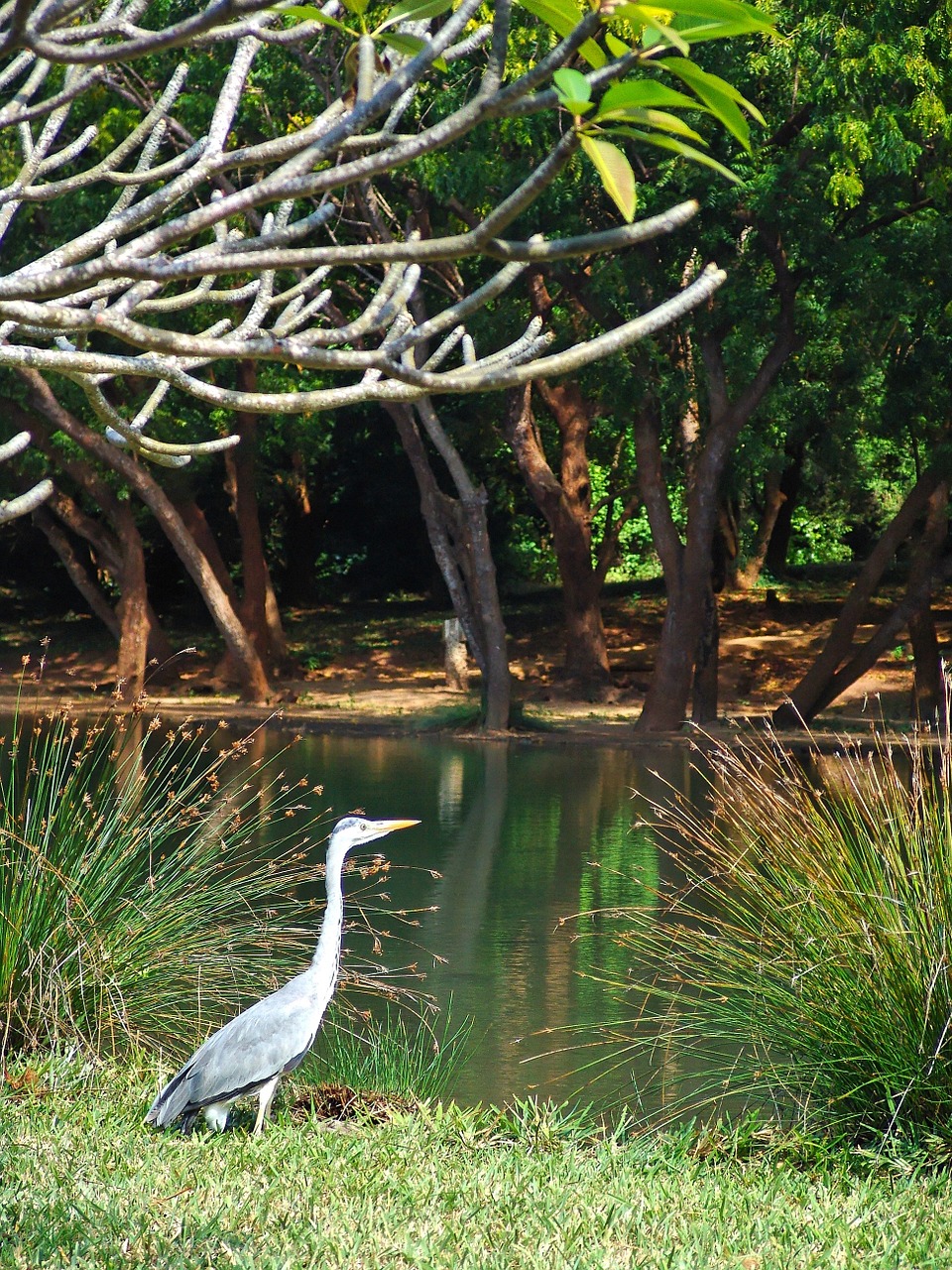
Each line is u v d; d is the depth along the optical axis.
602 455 46.06
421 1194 7.04
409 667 47.25
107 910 9.96
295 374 40.53
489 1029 11.22
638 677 44.12
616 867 17.97
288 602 58.12
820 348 37.03
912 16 27.12
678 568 34.84
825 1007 8.66
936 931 8.43
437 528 36.38
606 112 3.47
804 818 9.31
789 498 57.66
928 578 34.69
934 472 33.19
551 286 36.47
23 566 57.88
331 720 36.97
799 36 27.39
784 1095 9.09
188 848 11.38
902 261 30.72
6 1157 7.14
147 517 45.38
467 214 31.64
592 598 43.50
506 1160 7.70
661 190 29.72
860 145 26.11
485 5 25.97
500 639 35.22
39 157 5.51
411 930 14.59
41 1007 9.25
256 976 10.48
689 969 12.82
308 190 3.78
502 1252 6.16
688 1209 7.02
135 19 4.42
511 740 33.91
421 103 28.19
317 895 16.19
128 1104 8.32
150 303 5.04
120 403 39.19
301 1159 7.45
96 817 10.16
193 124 29.88
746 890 9.43
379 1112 8.98
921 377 32.75
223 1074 7.63
